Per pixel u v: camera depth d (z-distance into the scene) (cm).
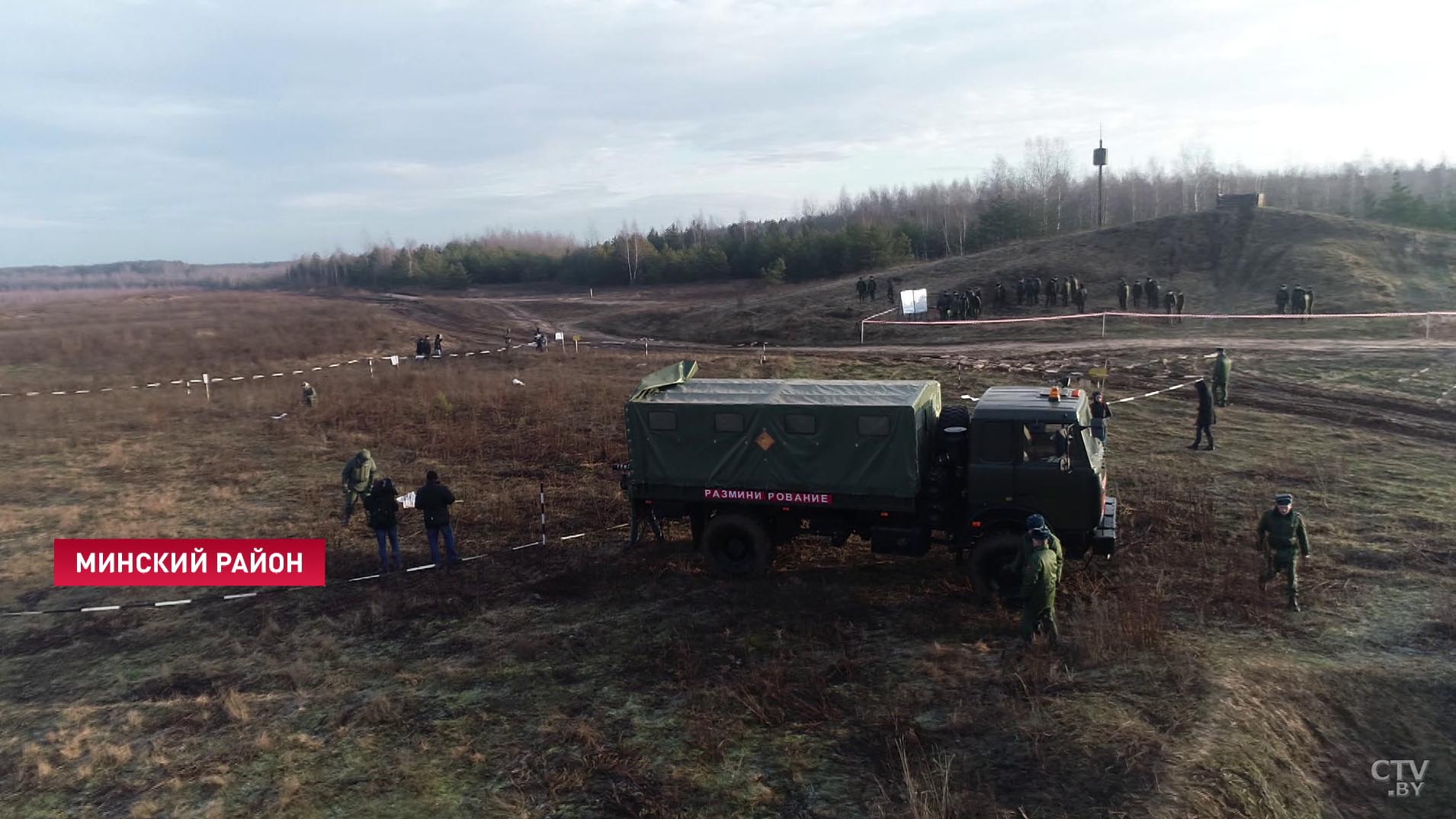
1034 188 9450
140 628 1255
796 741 841
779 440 1209
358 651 1124
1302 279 4100
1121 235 5347
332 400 3038
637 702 936
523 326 6316
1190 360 2978
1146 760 743
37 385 3666
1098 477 1113
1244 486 1605
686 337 5262
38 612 1320
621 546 1470
